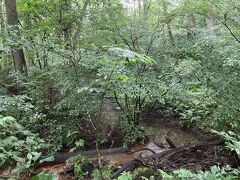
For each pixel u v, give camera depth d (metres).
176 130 6.15
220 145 4.67
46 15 5.14
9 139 3.69
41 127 5.29
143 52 5.54
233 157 4.20
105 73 3.48
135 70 5.32
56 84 5.33
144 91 4.93
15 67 6.43
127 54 2.63
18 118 4.91
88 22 5.43
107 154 5.08
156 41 5.73
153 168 4.14
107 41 5.28
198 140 5.40
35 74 5.79
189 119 6.00
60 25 5.17
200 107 6.06
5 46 4.41
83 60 4.67
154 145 5.46
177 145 5.32
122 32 5.39
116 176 3.99
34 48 4.65
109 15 5.43
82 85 4.74
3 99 4.32
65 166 4.46
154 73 5.42
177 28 5.79
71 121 5.41
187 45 5.36
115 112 6.04
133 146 5.45
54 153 4.86
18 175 4.07
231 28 4.36
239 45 4.13
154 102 6.48
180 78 5.32
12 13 6.17
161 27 5.65
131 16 5.70
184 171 2.95
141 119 6.40
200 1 4.66
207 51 4.94
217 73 4.57
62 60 4.88
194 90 5.57
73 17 5.15
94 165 4.43
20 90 5.79
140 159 4.27
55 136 5.12
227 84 4.34
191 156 4.50
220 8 4.23
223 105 4.41
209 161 4.25
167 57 5.59
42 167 4.65
